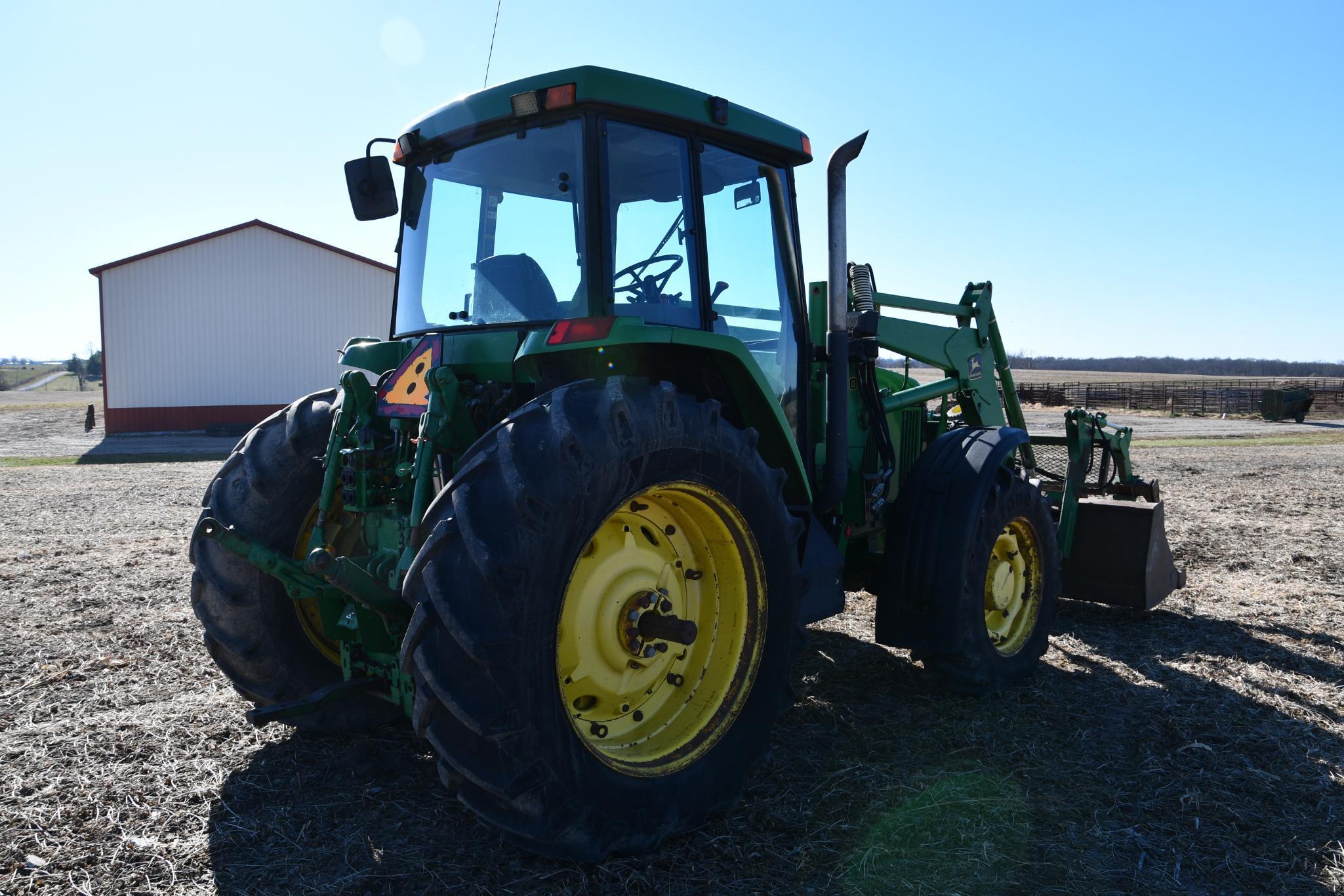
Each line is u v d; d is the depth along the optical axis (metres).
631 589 2.69
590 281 2.80
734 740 2.78
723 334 3.26
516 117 2.94
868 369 4.00
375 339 3.57
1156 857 2.61
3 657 4.32
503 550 2.21
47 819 2.73
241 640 3.24
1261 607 5.52
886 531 4.02
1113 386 51.66
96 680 4.00
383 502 2.82
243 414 25.03
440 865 2.51
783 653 2.92
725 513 2.77
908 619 3.82
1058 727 3.57
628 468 2.44
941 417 5.01
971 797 2.95
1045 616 4.27
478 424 2.89
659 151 3.02
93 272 23.61
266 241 24.92
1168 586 5.30
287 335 25.28
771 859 2.56
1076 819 2.82
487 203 3.14
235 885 2.40
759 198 3.48
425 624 2.21
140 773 3.06
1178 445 20.77
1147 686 4.06
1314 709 3.76
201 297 24.52
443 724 2.24
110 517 9.27
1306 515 9.30
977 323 5.05
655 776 2.57
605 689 2.65
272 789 2.96
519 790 2.23
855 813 2.84
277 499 3.22
